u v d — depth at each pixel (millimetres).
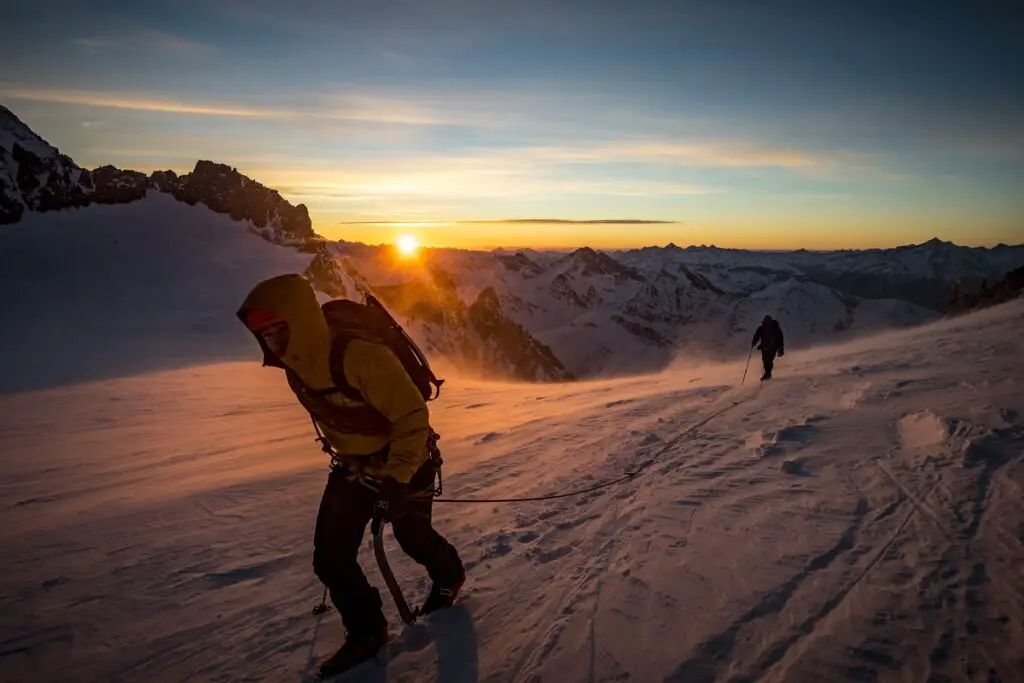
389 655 2711
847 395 8867
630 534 3957
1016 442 5129
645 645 2629
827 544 3531
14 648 2953
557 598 3145
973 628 2576
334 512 2658
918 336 21359
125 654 2879
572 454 6840
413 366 2662
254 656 2826
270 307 2283
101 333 31391
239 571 3797
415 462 2477
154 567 3881
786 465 5254
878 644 2502
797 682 2299
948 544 3402
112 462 8242
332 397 2463
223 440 9734
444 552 3078
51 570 3871
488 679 2500
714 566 3344
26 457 8742
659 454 6371
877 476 4758
